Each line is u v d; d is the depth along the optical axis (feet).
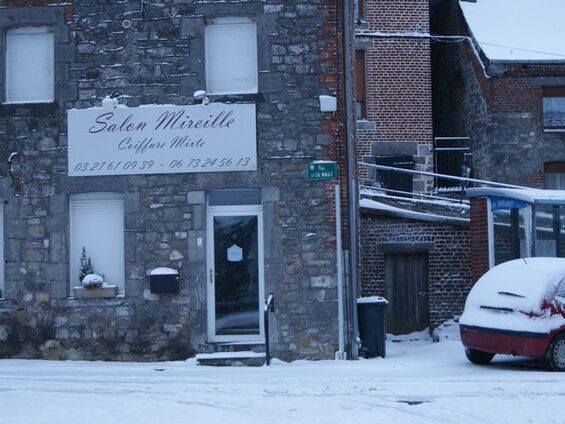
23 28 48.78
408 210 60.80
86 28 47.91
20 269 47.26
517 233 52.70
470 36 79.66
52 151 47.57
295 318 45.70
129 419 27.84
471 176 79.51
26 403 31.19
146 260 46.60
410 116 77.61
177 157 46.80
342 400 30.96
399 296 59.98
